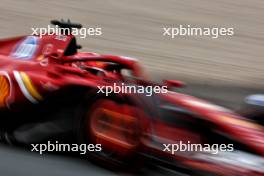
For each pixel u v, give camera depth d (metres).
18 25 46.00
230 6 60.03
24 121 17.89
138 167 16.14
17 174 15.02
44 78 17.62
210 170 15.38
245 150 16.33
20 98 17.86
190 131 17.50
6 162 15.93
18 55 19.31
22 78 18.00
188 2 59.50
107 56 18.08
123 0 57.44
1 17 47.44
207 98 29.48
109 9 54.00
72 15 50.94
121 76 18.48
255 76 38.38
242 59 43.53
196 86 32.59
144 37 46.69
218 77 36.50
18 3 52.25
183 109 17.73
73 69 17.61
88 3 55.16
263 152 15.97
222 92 31.73
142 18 52.38
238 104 29.31
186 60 41.03
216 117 17.39
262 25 54.91
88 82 17.05
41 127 17.45
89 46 41.75
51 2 54.00
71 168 16.05
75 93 16.98
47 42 18.84
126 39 45.41
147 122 16.12
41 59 18.56
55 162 16.42
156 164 16.23
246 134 16.70
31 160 16.36
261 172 15.11
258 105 19.17
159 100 17.55
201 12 56.75
